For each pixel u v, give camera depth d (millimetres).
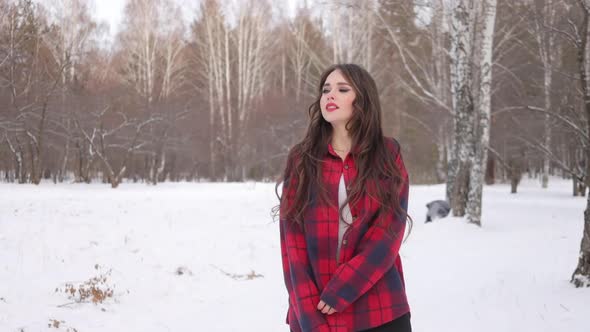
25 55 26094
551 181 41125
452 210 11867
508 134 25359
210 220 11359
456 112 11867
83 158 31125
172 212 12648
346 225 2008
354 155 2066
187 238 8883
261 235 9523
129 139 28172
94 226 9609
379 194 1996
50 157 30109
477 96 11789
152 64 35812
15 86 24609
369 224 2014
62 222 9922
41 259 6910
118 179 24953
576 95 15250
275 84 41656
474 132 11727
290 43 40938
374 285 1961
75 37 29891
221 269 6938
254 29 39812
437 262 7355
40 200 14672
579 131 10312
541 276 5816
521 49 18375
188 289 5965
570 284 5211
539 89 22047
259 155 37438
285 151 35531
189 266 7020
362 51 27172
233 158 36344
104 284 5867
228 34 39688
